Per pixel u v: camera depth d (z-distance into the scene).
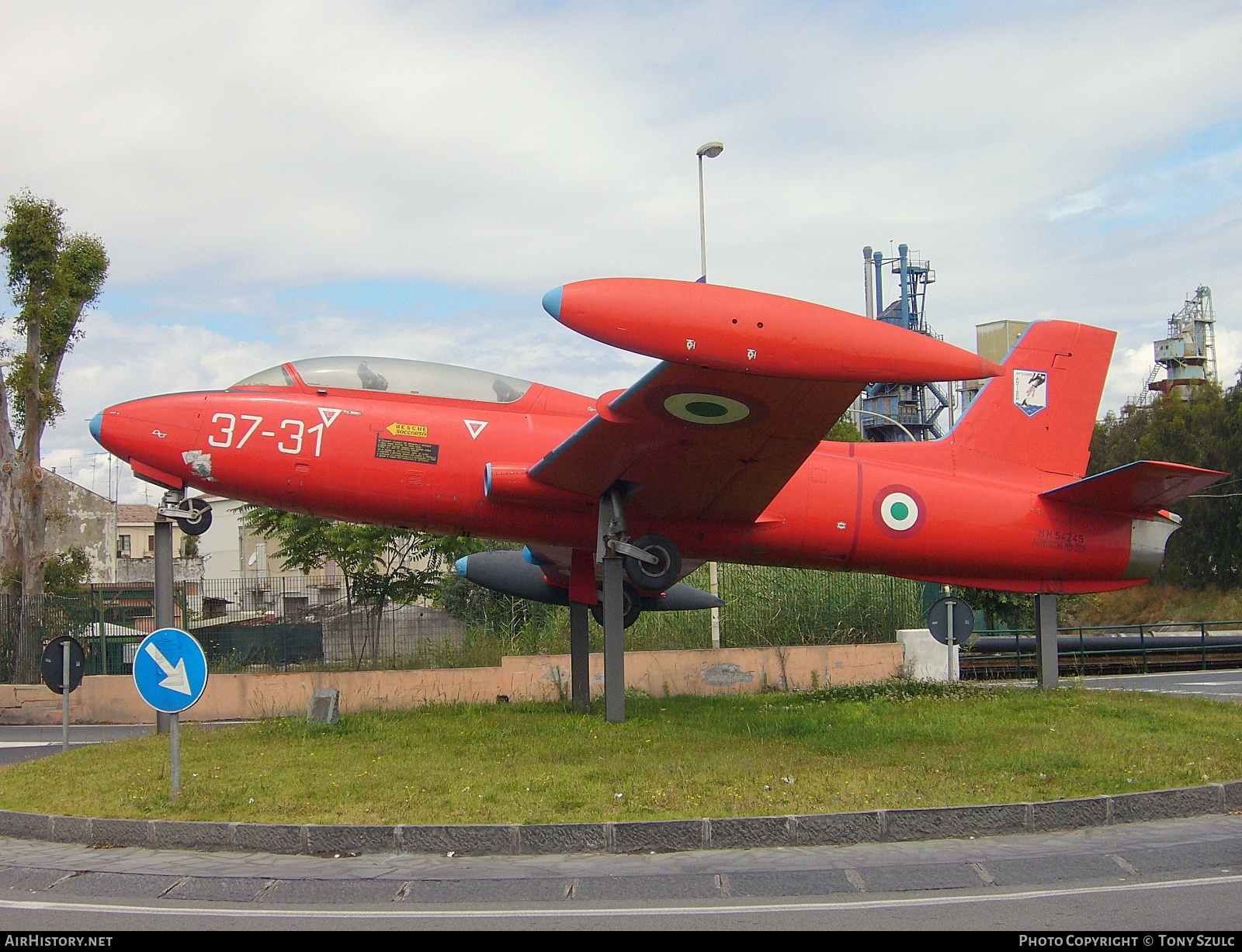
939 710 12.05
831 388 10.03
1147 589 45.31
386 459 12.45
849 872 6.09
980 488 14.29
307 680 15.98
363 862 6.61
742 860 6.52
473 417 12.84
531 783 8.23
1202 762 8.71
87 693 16.33
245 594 20.56
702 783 8.16
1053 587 14.58
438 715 12.44
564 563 14.27
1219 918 5.20
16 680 17.39
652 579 12.20
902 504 13.86
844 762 9.02
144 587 32.28
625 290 8.73
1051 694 13.16
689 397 10.30
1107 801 7.34
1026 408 14.70
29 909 5.65
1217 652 23.16
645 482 12.16
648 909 5.52
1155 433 45.56
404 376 12.95
